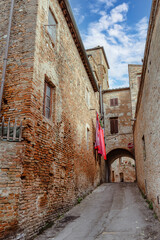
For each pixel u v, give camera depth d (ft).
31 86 19.69
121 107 71.46
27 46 21.25
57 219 23.03
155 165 22.03
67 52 33.04
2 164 16.44
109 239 17.25
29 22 22.17
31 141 18.76
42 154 20.81
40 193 19.63
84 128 41.81
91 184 44.50
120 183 58.90
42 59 22.88
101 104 69.92
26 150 17.92
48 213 20.97
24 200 16.88
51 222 21.35
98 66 79.66
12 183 16.30
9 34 21.98
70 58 34.60
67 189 27.84
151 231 18.17
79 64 41.14
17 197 16.21
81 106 40.55
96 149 51.42
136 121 43.93
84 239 17.43
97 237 17.89
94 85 55.01
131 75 67.62
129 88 72.02
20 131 17.92
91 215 25.40
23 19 22.50
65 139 28.58
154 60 20.10
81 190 35.27
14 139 17.60
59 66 28.66
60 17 30.71
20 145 17.69
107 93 73.87
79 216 24.97
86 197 37.47
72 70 35.35
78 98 38.45
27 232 16.60
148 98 24.70
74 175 31.68
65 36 32.55
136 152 51.08
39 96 21.21
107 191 44.98
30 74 20.08
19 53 21.20
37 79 21.09
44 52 23.63
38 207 18.95
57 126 25.96
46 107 24.54
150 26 20.79
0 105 19.49
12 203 15.83
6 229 14.93
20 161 17.22
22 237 15.85
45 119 22.44
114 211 27.25
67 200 27.43
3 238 14.56
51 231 19.33
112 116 71.10
